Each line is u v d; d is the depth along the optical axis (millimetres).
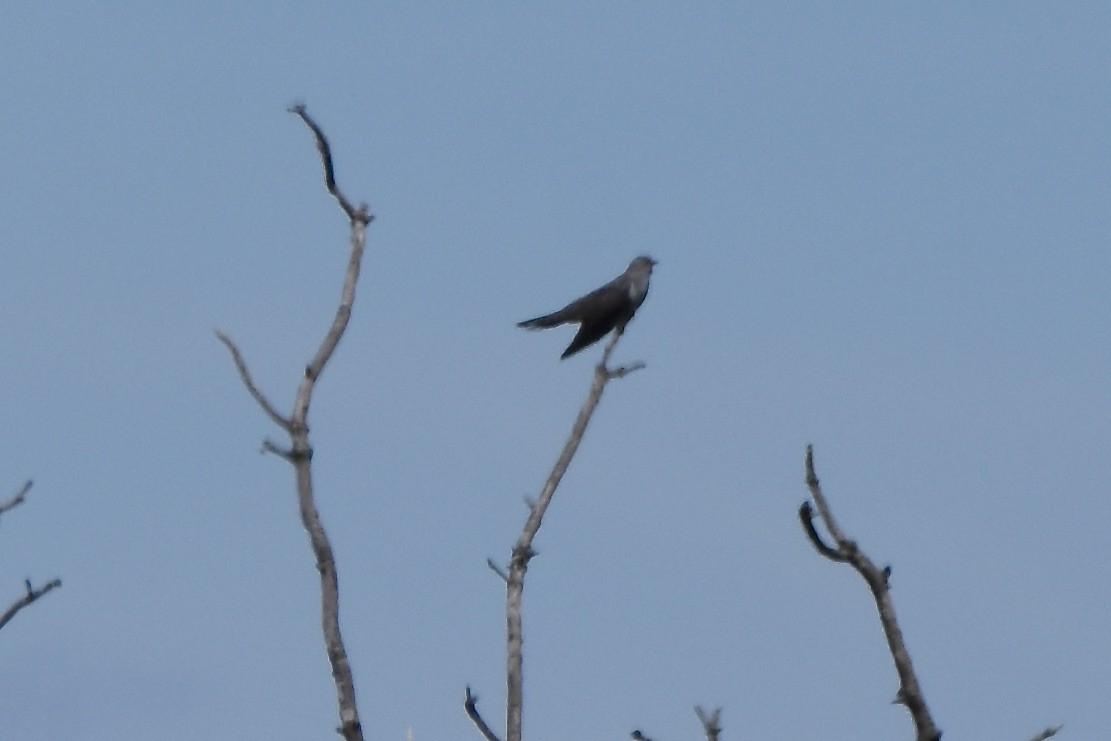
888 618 11094
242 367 14195
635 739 12094
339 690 13438
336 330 14578
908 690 11008
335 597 13789
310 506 14000
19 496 13375
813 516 11094
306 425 14203
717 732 12094
